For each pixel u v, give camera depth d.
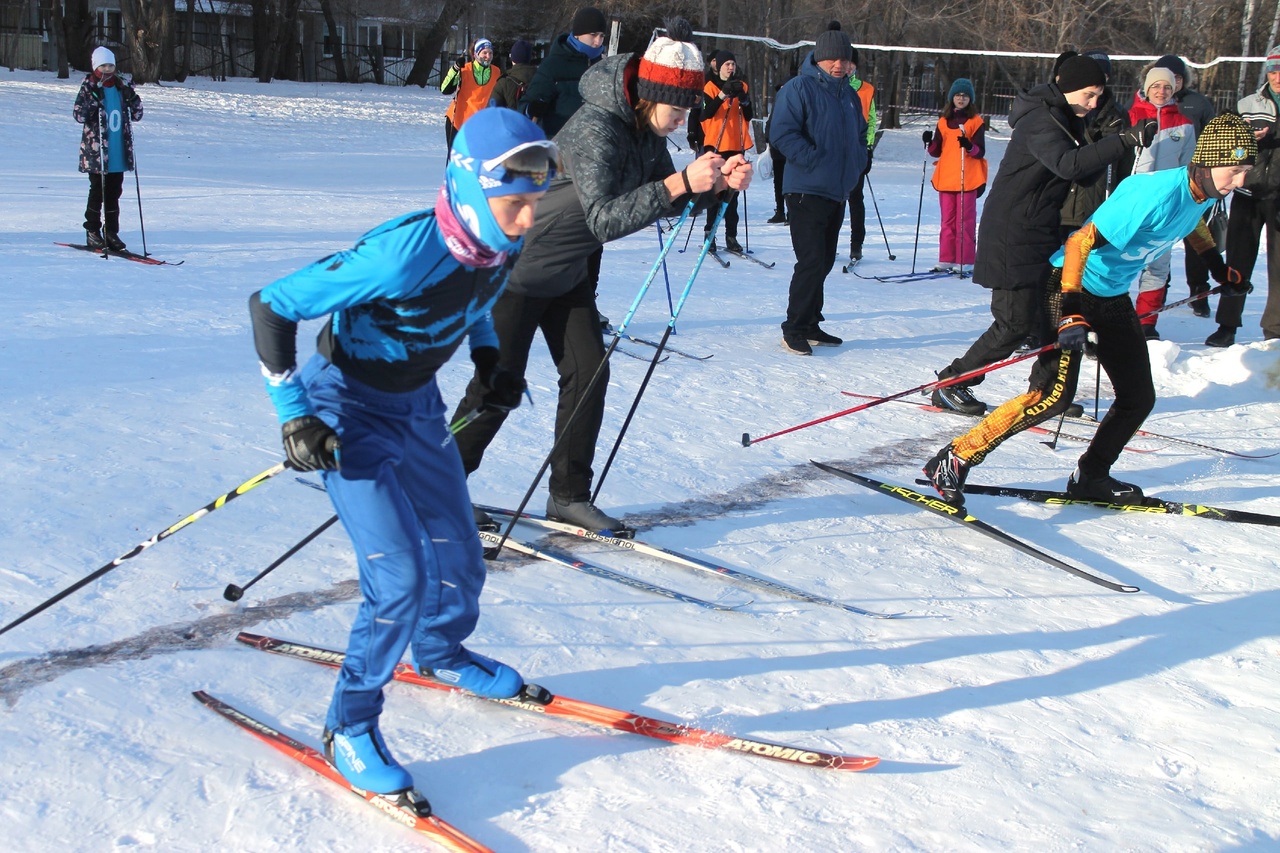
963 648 3.36
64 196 12.12
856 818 2.46
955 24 27.59
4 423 4.42
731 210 10.48
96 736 2.52
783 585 3.69
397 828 2.31
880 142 27.94
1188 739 2.94
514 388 2.74
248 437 4.57
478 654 2.79
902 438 5.52
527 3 37.53
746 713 2.87
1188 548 4.35
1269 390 6.77
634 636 3.24
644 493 4.43
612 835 2.33
